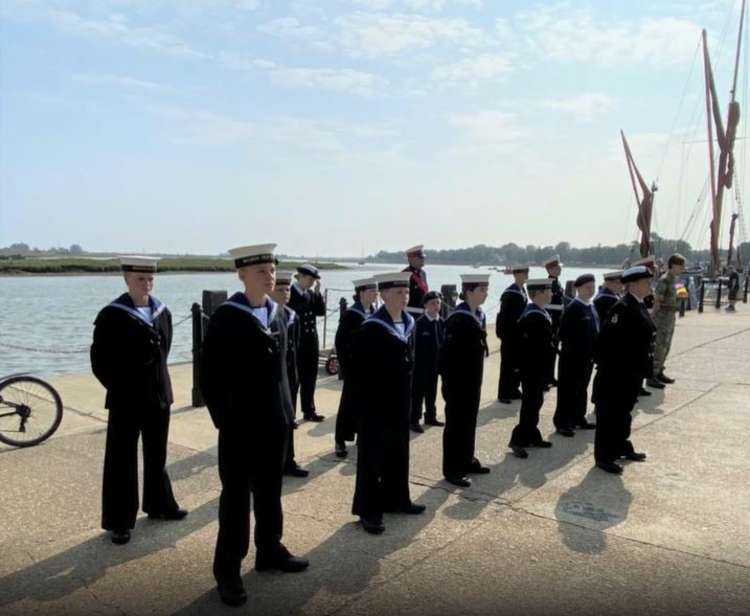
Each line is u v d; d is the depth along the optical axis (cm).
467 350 552
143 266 465
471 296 568
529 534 456
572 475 588
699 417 807
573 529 464
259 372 394
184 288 4309
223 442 386
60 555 420
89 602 362
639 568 404
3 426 677
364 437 463
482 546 436
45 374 1248
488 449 674
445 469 564
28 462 600
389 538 448
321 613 352
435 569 403
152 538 447
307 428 759
